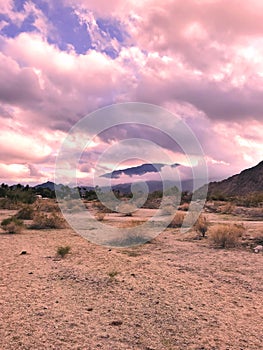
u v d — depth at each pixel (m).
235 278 8.70
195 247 13.48
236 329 5.50
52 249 12.99
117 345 4.88
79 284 8.07
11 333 5.25
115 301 6.85
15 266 9.92
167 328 5.52
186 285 8.05
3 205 37.12
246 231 16.77
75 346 4.83
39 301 6.80
